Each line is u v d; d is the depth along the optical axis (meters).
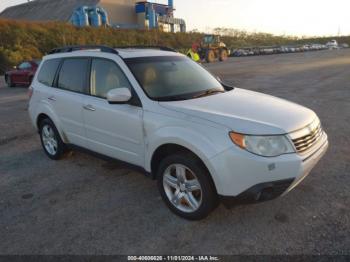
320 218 3.47
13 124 8.42
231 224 3.44
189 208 3.54
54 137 5.48
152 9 59.84
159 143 3.54
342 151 5.41
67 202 4.11
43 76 5.55
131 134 3.91
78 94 4.70
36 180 4.82
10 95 14.27
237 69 22.81
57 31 40.69
